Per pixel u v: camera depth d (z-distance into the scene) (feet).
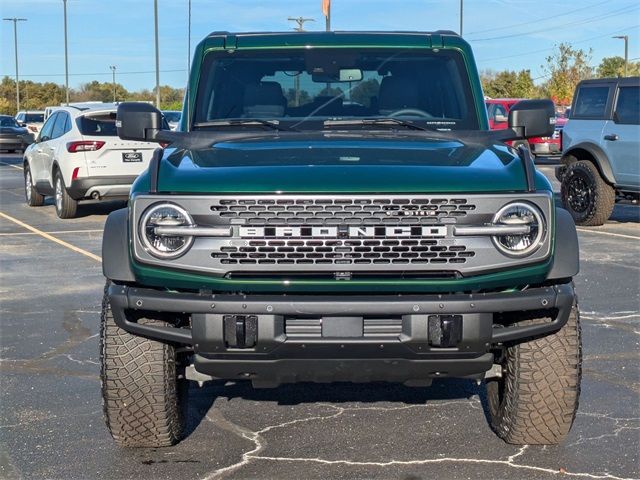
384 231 14.07
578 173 48.39
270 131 18.15
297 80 19.27
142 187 14.76
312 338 14.19
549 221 14.42
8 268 36.35
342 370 14.75
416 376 14.98
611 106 47.03
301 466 15.75
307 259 14.10
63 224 50.37
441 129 18.80
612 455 16.11
